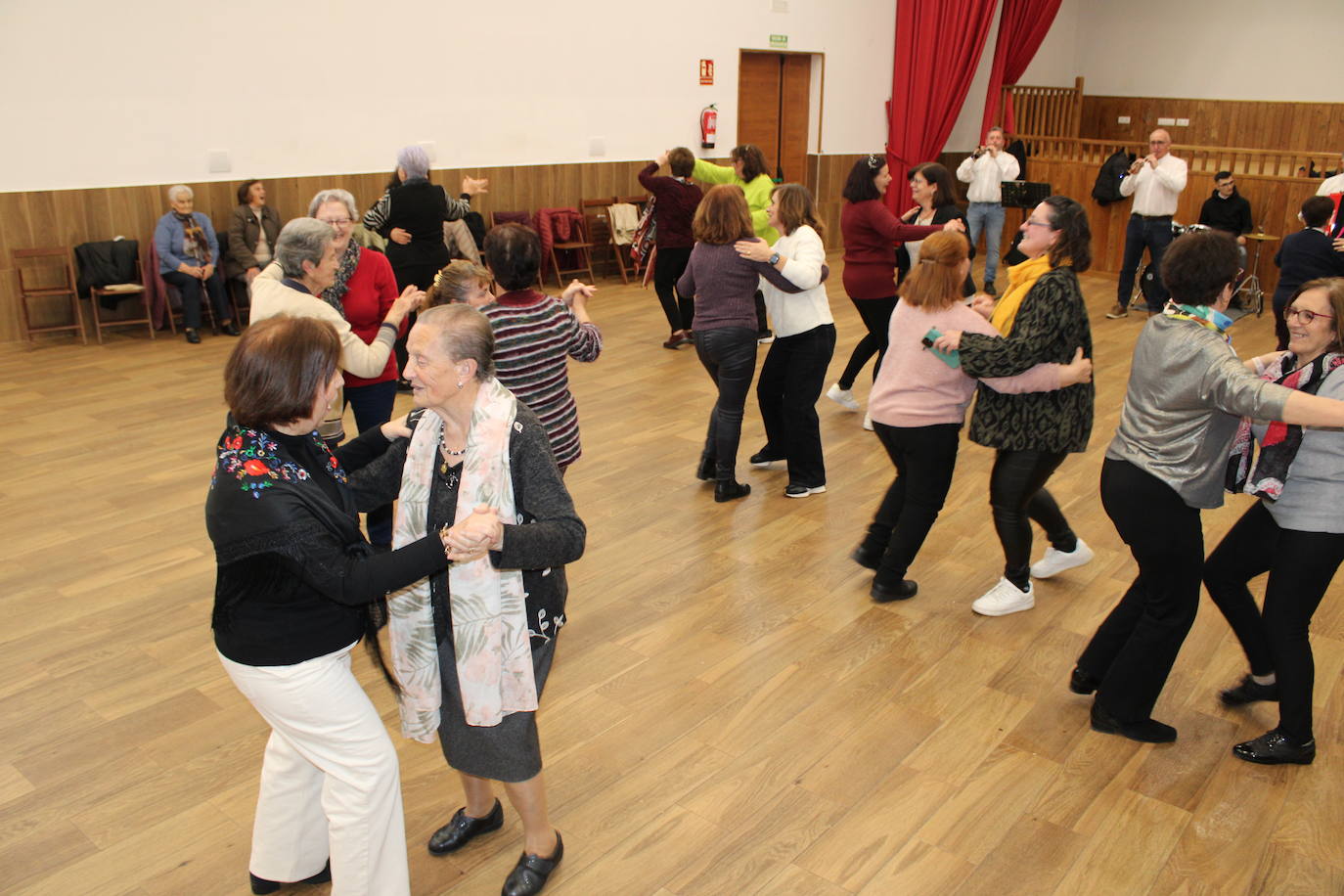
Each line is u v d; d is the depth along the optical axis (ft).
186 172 24.58
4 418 18.45
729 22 34.04
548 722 9.68
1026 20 40.16
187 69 24.02
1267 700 9.83
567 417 9.97
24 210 22.88
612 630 11.37
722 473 14.75
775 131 37.01
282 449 5.98
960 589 12.37
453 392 6.30
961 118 41.60
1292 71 42.73
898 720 9.73
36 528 13.85
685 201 22.65
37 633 11.23
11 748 9.25
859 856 7.93
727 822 8.32
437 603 6.73
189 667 10.61
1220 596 9.57
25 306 23.27
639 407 19.34
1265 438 8.41
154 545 13.38
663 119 33.37
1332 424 7.15
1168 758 9.16
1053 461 10.55
